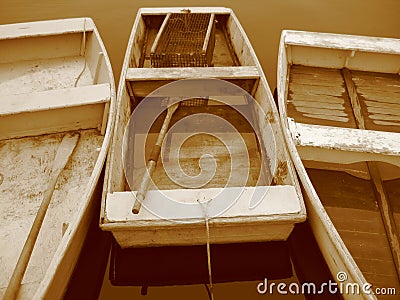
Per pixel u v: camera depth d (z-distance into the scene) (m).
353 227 2.36
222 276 2.35
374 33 4.97
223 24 4.25
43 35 3.44
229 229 2.15
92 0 5.65
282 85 2.95
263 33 4.93
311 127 2.55
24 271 1.97
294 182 2.22
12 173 2.70
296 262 2.37
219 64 3.81
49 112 2.79
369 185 2.62
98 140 2.94
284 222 2.07
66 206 2.52
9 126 2.82
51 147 2.88
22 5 5.39
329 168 2.74
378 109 3.21
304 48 3.58
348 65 3.65
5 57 3.56
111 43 4.54
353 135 2.50
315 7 5.68
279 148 2.51
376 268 2.15
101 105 2.87
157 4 5.63
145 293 2.25
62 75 3.54
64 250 1.85
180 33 3.70
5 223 2.41
